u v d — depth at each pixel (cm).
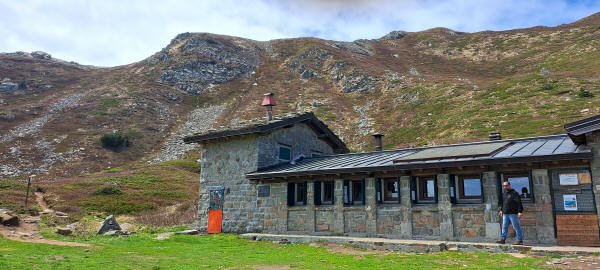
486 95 6319
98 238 1664
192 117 8981
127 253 1221
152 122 8419
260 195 1803
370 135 6156
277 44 14212
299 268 947
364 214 1475
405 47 12950
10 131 7250
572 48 8475
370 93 8794
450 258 1045
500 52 10400
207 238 1656
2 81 10212
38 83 10656
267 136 1911
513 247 1070
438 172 1335
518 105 5297
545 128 3991
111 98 9362
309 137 2188
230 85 11044
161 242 1512
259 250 1326
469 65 10025
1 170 5444
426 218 1343
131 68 12375
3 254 1072
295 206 1683
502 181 1240
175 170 5575
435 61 10938
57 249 1244
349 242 1338
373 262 1023
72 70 12575
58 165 5894
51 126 7606
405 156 1498
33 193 3528
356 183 1565
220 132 1947
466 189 1311
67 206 2909
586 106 4481
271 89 10188
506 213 1135
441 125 5459
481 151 1307
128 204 3562
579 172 1110
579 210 1093
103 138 6975
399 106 7412
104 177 4784
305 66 11069
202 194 2031
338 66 10500
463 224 1270
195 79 11069
